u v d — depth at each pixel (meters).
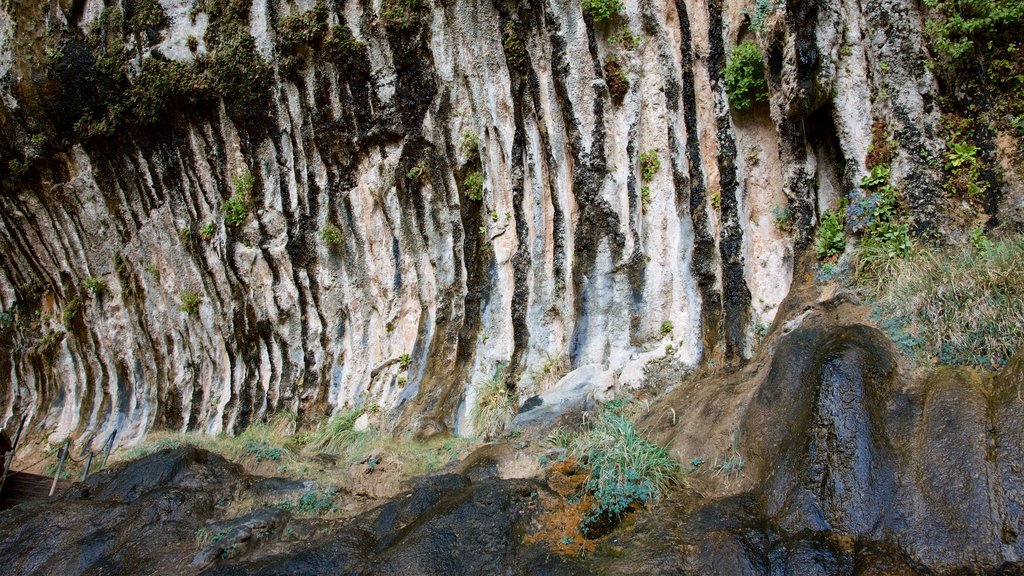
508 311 7.73
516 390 7.21
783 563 3.51
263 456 7.48
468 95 8.02
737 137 6.45
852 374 4.15
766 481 4.20
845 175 5.65
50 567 5.23
